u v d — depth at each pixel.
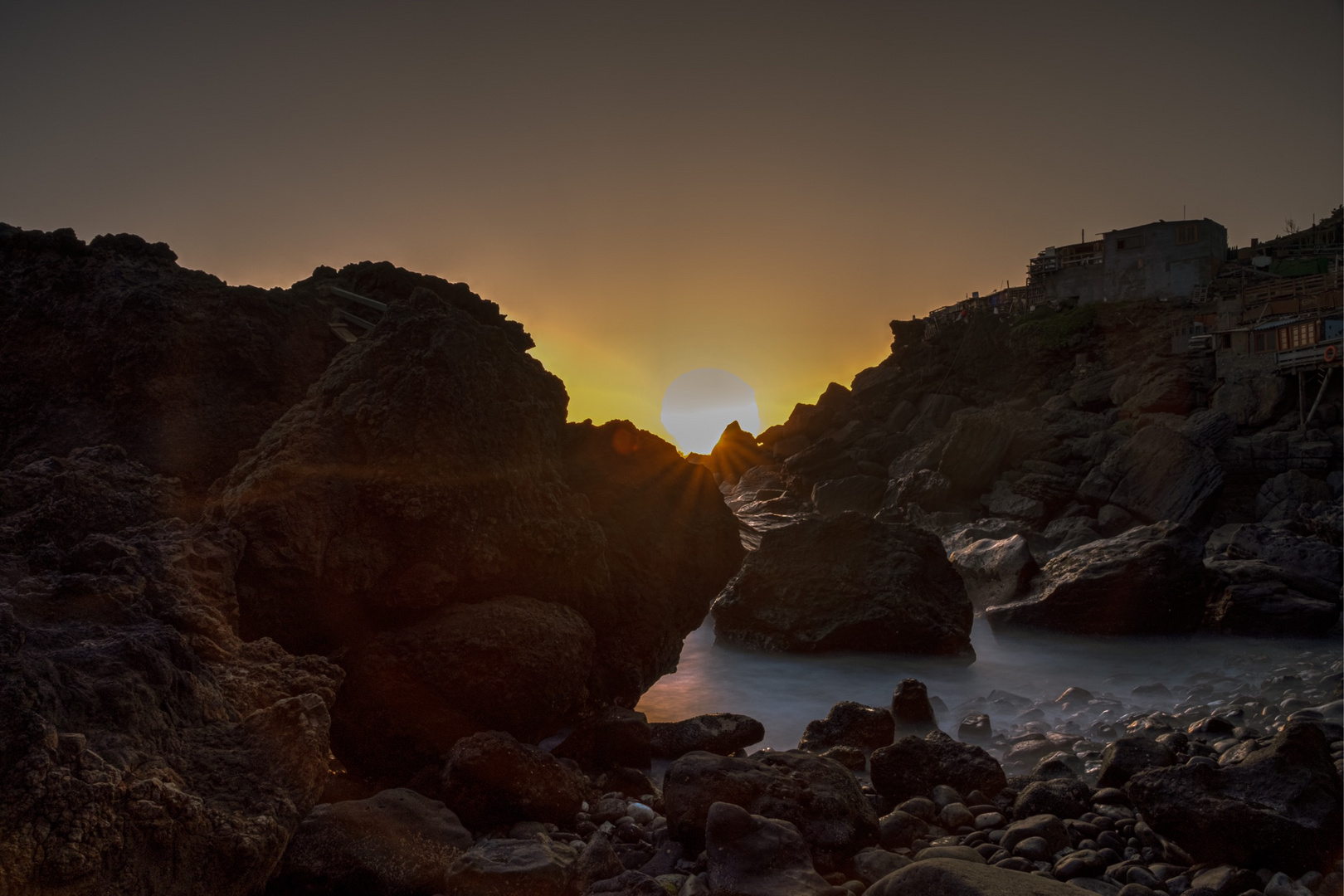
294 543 5.62
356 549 5.93
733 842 4.54
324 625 5.79
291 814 3.80
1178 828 4.96
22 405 6.66
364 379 6.55
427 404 6.35
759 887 4.28
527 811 5.15
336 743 5.76
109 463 5.89
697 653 14.05
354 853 4.20
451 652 5.84
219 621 4.78
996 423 42.25
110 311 6.71
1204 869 4.84
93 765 3.21
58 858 2.92
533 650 6.02
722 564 8.73
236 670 4.54
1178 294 62.53
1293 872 4.66
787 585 14.58
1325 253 62.75
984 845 5.18
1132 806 5.82
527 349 9.33
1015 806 5.82
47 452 6.40
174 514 5.86
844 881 4.68
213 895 3.45
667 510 8.47
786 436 68.38
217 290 7.29
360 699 5.74
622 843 5.14
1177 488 34.69
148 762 3.49
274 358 7.27
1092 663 13.47
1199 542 16.47
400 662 5.79
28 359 6.76
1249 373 43.66
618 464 8.51
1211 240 62.78
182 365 6.75
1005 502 38.94
